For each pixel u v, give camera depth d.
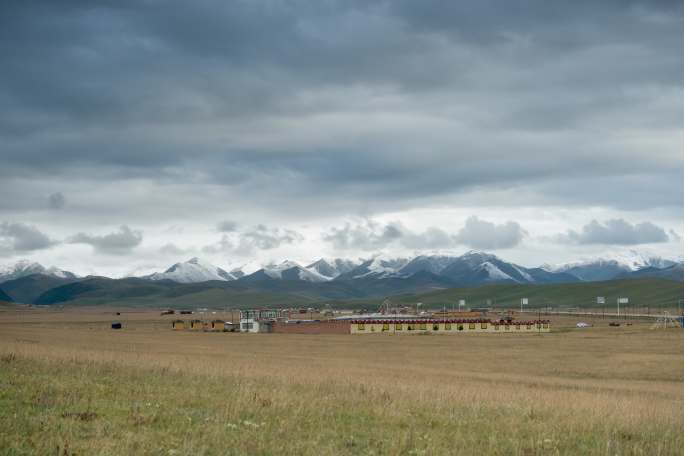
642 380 77.50
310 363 77.62
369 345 145.88
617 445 25.28
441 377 63.22
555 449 24.31
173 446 21.64
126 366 47.75
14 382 33.75
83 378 37.59
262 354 104.12
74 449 20.59
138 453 20.39
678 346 129.75
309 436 24.28
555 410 34.06
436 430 27.00
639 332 180.12
